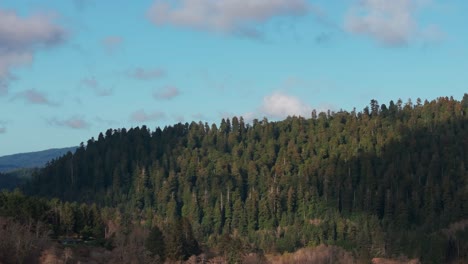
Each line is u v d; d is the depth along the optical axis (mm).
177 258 189750
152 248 191750
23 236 172375
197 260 190875
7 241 168000
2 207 190000
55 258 169250
